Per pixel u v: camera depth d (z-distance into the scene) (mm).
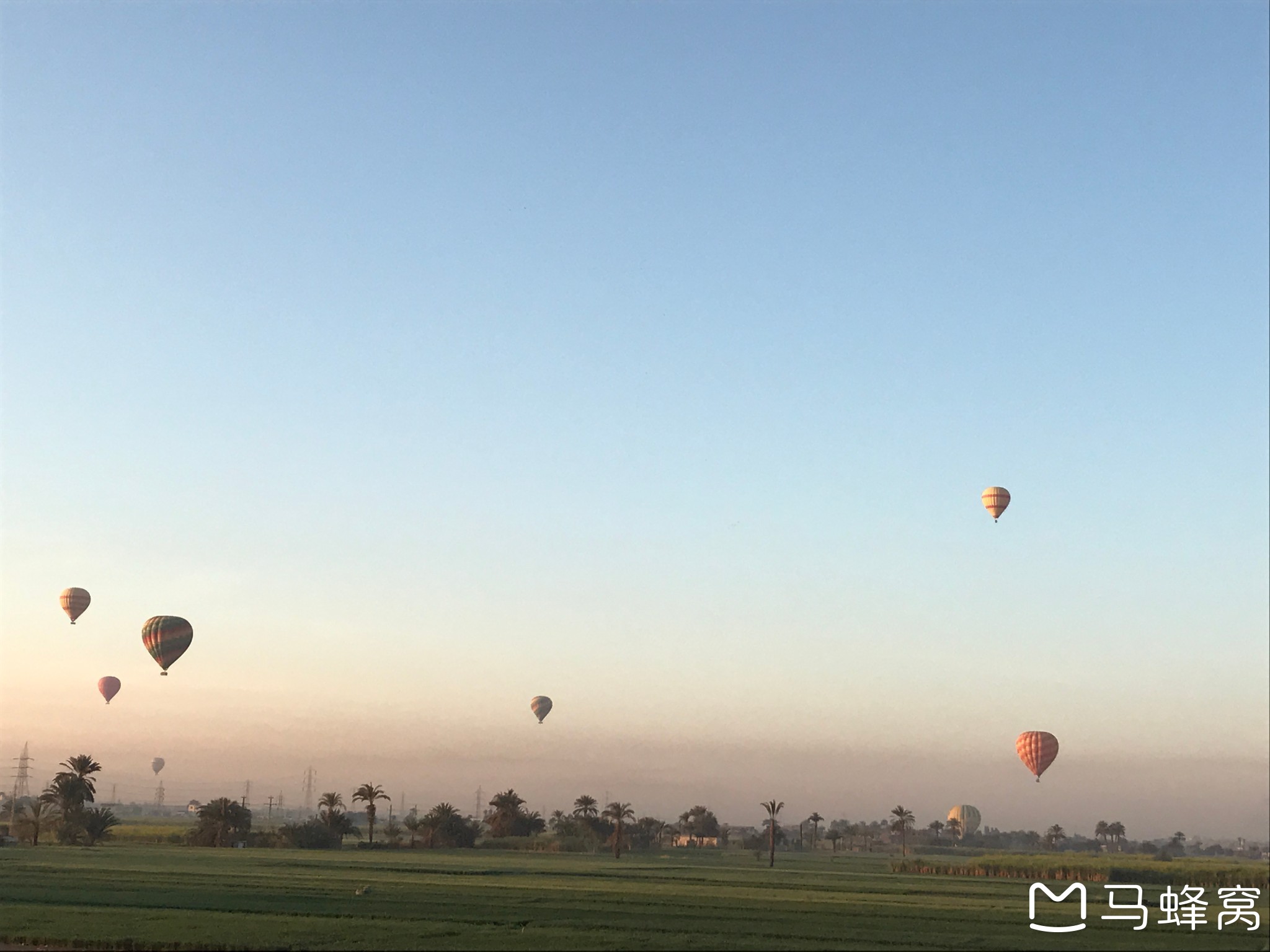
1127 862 144125
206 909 66500
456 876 101312
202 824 176625
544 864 133000
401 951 50656
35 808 169625
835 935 59094
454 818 198750
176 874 94625
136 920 59594
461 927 59938
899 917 69125
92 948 50312
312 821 188125
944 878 121000
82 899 70750
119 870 99250
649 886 93000
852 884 103500
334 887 83938
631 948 52656
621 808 179875
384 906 70000
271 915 63594
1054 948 54656
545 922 63125
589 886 92125
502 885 90562
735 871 128125
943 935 59656
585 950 51781
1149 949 54812
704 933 58969
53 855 127312
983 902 82625
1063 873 126625
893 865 138125
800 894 86875
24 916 60719
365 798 192625
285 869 106000
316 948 51250
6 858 116750
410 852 172125
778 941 56125
